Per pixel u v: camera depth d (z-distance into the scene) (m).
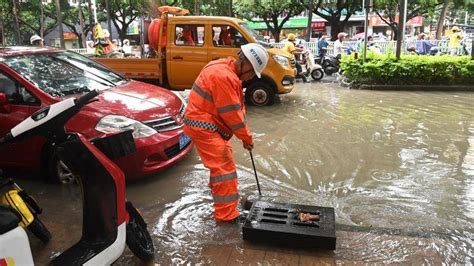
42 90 4.65
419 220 3.93
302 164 5.50
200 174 5.09
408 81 11.79
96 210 2.79
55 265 2.63
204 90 3.54
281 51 9.52
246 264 3.12
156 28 9.53
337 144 6.34
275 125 7.61
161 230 3.71
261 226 3.40
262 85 9.36
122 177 2.83
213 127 3.62
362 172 5.18
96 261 2.65
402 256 3.17
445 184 4.77
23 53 5.14
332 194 4.55
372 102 9.78
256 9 26.70
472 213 4.06
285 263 3.12
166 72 9.58
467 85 11.48
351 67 12.20
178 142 4.91
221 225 3.74
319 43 16.33
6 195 3.16
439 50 17.31
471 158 5.63
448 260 3.12
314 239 3.24
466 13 46.00
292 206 3.76
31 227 3.41
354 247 3.31
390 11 25.91
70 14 32.72
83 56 6.01
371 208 4.19
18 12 26.56
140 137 4.50
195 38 9.40
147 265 3.16
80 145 2.64
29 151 4.67
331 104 9.59
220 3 28.30
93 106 4.57
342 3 25.59
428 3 24.81
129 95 5.07
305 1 25.53
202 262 3.18
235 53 9.20
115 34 41.94
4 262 2.10
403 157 5.71
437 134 6.83
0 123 4.58
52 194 4.57
